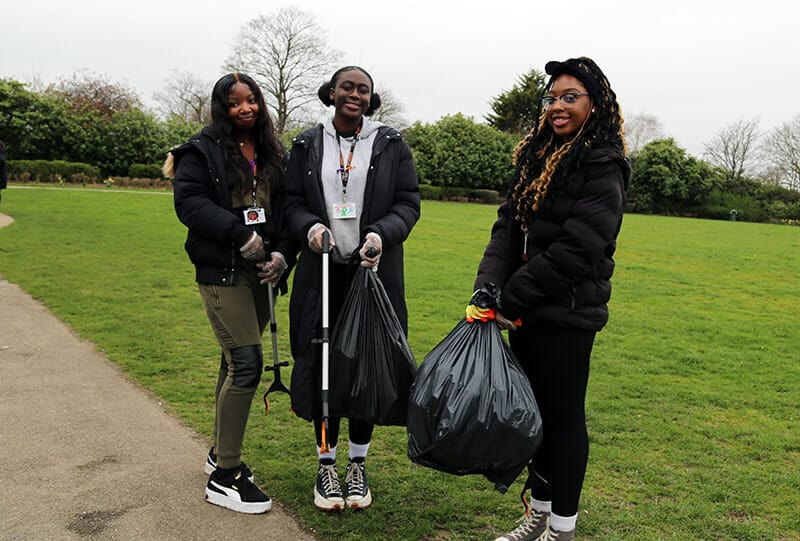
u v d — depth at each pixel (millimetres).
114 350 5680
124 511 2992
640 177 46500
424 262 12531
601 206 2408
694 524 3086
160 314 7156
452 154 46031
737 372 5988
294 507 3113
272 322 3232
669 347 6855
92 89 46531
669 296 10219
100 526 2852
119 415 4184
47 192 26328
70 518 2906
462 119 47812
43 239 12562
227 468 3102
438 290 9625
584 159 2457
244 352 3104
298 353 3066
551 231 2551
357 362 2891
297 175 3156
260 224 3197
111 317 6906
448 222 23578
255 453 3736
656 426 4465
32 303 7375
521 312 2537
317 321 3016
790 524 3143
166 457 3604
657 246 18781
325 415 2783
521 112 58938
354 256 3010
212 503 3102
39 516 2908
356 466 3215
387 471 3590
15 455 3506
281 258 3195
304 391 3027
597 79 2525
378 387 2881
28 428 3877
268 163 3256
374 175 3076
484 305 2561
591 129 2488
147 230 14891
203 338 6262
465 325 2625
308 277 3051
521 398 2449
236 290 3113
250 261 3139
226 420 3080
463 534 2939
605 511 3195
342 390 2912
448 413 2418
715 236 24328
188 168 3096
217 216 2996
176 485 3273
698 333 7633
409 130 48000
